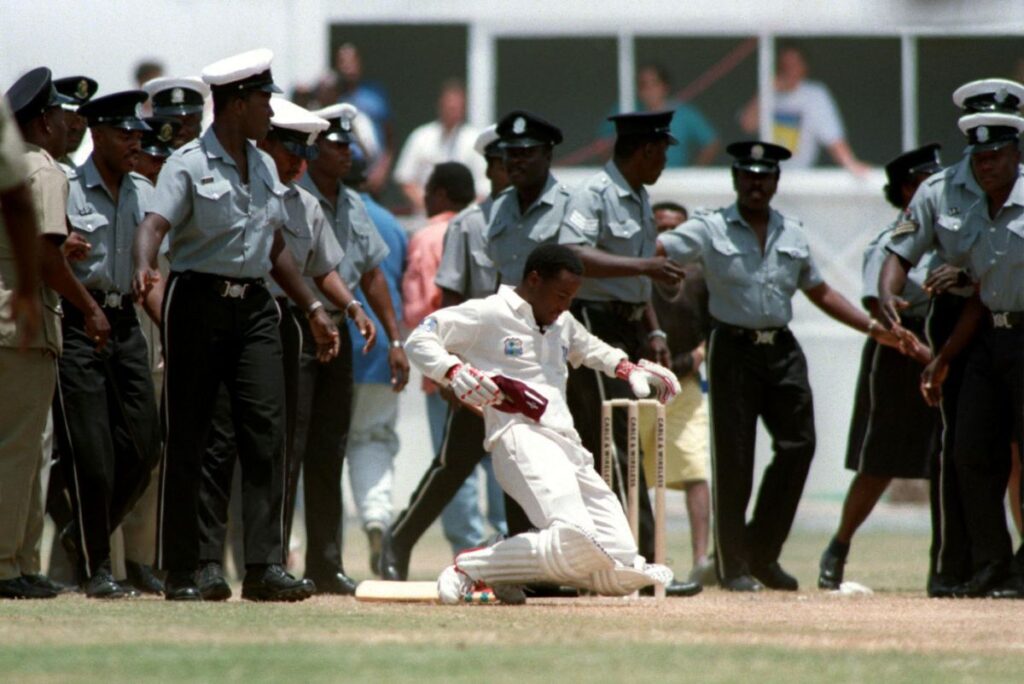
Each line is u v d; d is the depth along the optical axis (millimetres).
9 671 19219
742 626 25938
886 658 22016
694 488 41812
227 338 29375
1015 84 34688
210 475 30312
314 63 62219
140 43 60156
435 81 63312
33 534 30969
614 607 29578
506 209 34906
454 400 36594
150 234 28672
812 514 61406
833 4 64188
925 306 38156
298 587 29000
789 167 64500
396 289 44188
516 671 19672
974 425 34188
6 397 29250
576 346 30938
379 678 18891
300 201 33688
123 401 31703
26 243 21656
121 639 22094
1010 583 34344
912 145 64625
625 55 64062
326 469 35844
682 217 45000
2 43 58906
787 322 37750
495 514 45188
